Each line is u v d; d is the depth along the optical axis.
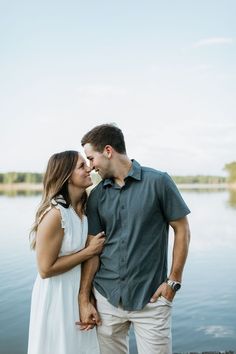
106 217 3.01
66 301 2.98
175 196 2.95
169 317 3.01
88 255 3.00
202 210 28.48
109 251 3.02
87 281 3.05
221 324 6.88
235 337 6.42
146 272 2.96
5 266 10.45
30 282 9.03
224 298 8.23
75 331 2.99
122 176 3.00
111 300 3.00
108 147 2.99
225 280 9.69
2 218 22.69
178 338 6.51
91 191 3.10
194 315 7.38
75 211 3.06
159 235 2.98
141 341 3.02
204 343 6.30
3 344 6.02
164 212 2.98
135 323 3.01
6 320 6.91
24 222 20.47
